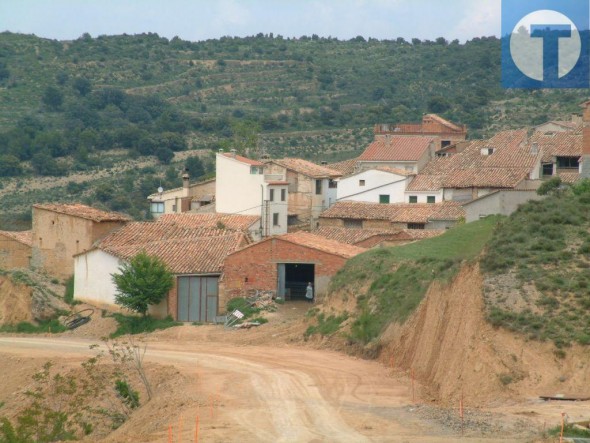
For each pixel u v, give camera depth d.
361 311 104.12
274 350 103.62
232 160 167.75
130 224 143.12
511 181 157.38
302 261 124.94
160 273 125.69
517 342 71.62
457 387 72.69
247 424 68.50
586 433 57.81
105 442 69.06
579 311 73.19
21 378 102.62
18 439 78.31
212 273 126.38
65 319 132.88
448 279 86.44
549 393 67.81
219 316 124.62
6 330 133.12
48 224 142.88
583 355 69.19
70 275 141.12
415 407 71.56
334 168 194.50
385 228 156.62
